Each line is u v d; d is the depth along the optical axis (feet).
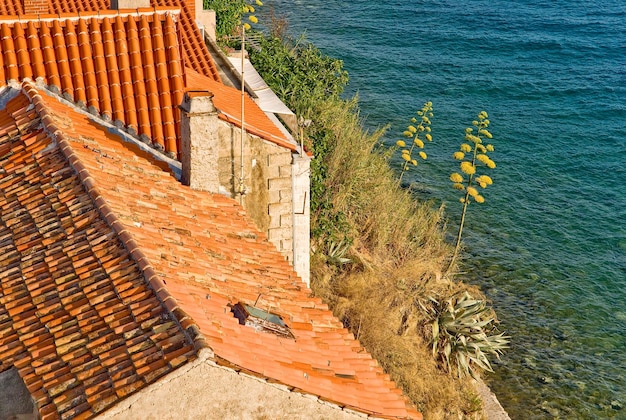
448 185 139.23
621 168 154.71
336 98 119.14
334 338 49.98
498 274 114.83
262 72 107.96
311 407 40.65
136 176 55.77
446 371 89.51
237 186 61.46
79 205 48.93
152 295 41.57
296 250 69.26
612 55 225.97
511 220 130.93
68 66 62.34
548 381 94.27
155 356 37.58
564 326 104.83
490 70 207.21
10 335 41.83
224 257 51.85
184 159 58.18
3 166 53.98
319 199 93.09
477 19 249.96
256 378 38.27
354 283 88.02
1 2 90.33
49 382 38.17
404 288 91.86
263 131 63.41
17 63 62.03
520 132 169.07
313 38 216.54
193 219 54.44
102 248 45.37
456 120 172.24
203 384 37.22
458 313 93.09
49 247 46.62
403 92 186.29
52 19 63.46
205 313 43.21
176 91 62.64
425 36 229.45
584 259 121.60
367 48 213.66
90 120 60.59
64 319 41.65
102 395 36.55
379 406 45.32
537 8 268.21
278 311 49.16
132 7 71.05
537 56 222.69
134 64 63.31
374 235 99.35
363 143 111.45
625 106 187.21
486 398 90.43
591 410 90.68
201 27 92.84
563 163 155.53
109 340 39.50
